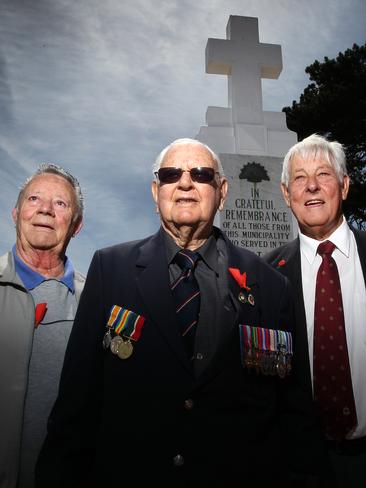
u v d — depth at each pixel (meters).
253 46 6.50
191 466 1.46
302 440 1.76
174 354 1.58
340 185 2.54
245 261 1.94
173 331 1.60
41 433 1.85
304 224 2.52
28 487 1.78
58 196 2.29
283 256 2.65
